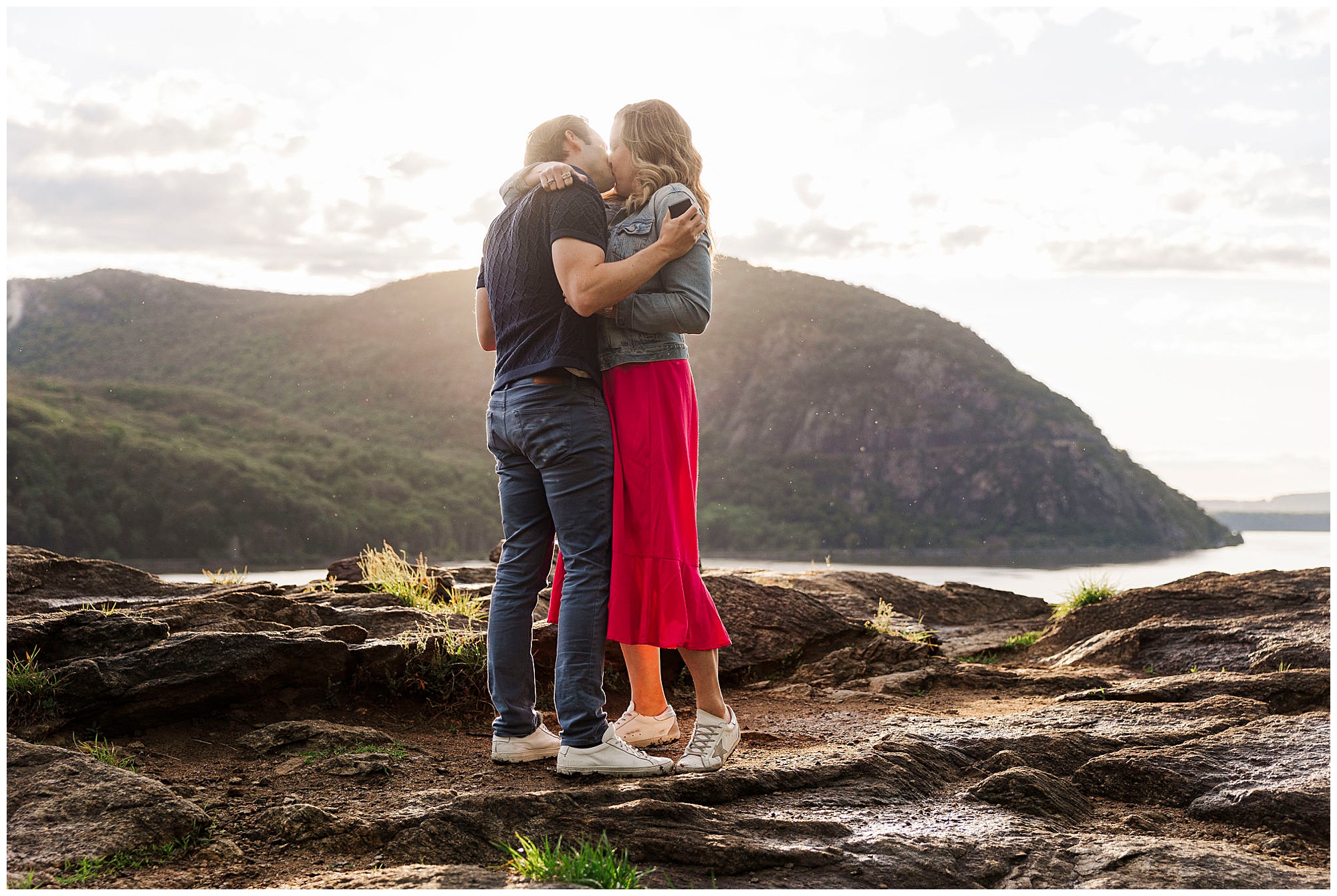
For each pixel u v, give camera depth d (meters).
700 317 2.74
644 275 2.61
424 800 2.45
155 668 3.08
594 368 2.79
